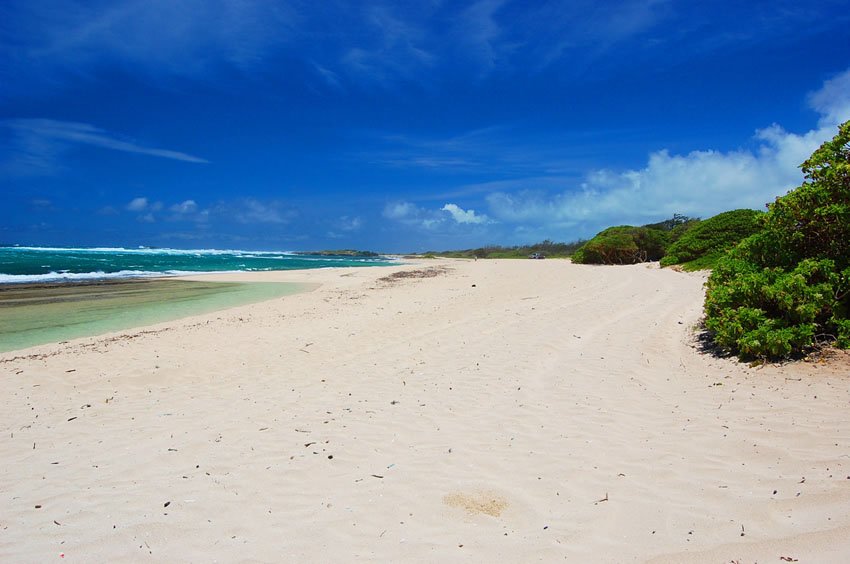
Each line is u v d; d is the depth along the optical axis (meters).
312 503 3.84
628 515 3.42
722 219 24.41
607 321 10.53
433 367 7.92
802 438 4.30
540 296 15.34
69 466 4.71
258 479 4.29
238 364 8.71
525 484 4.00
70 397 7.02
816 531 2.95
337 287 21.89
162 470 4.55
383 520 3.55
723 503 3.44
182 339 10.72
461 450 4.75
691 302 12.13
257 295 19.42
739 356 6.84
